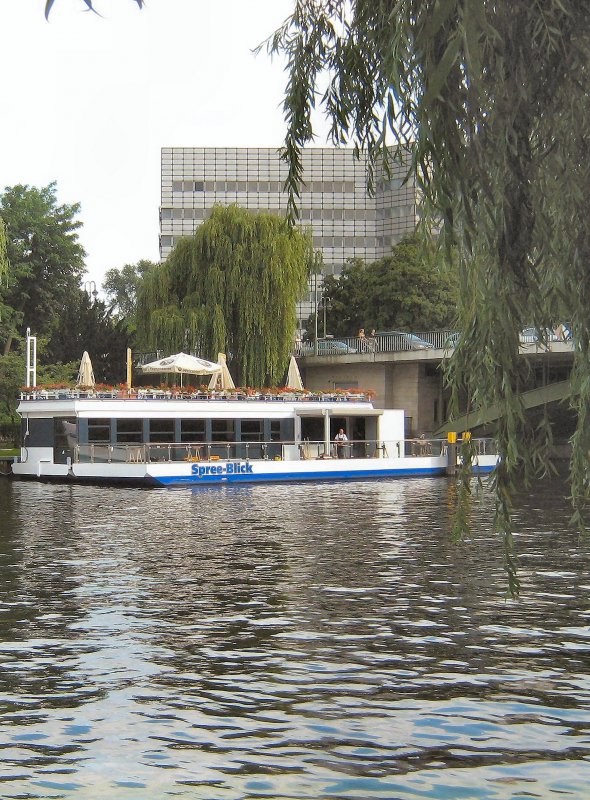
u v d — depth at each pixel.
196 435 44.16
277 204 116.69
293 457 45.31
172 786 7.89
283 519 27.69
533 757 8.48
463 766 8.29
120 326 70.50
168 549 21.30
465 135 5.22
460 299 5.80
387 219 115.44
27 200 77.38
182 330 55.22
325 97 7.09
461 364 5.80
